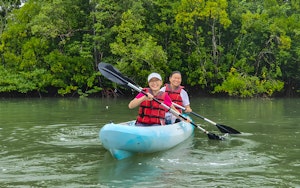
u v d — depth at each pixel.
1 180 4.73
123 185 4.52
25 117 10.88
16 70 22.20
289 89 23.36
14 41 22.84
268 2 23.38
